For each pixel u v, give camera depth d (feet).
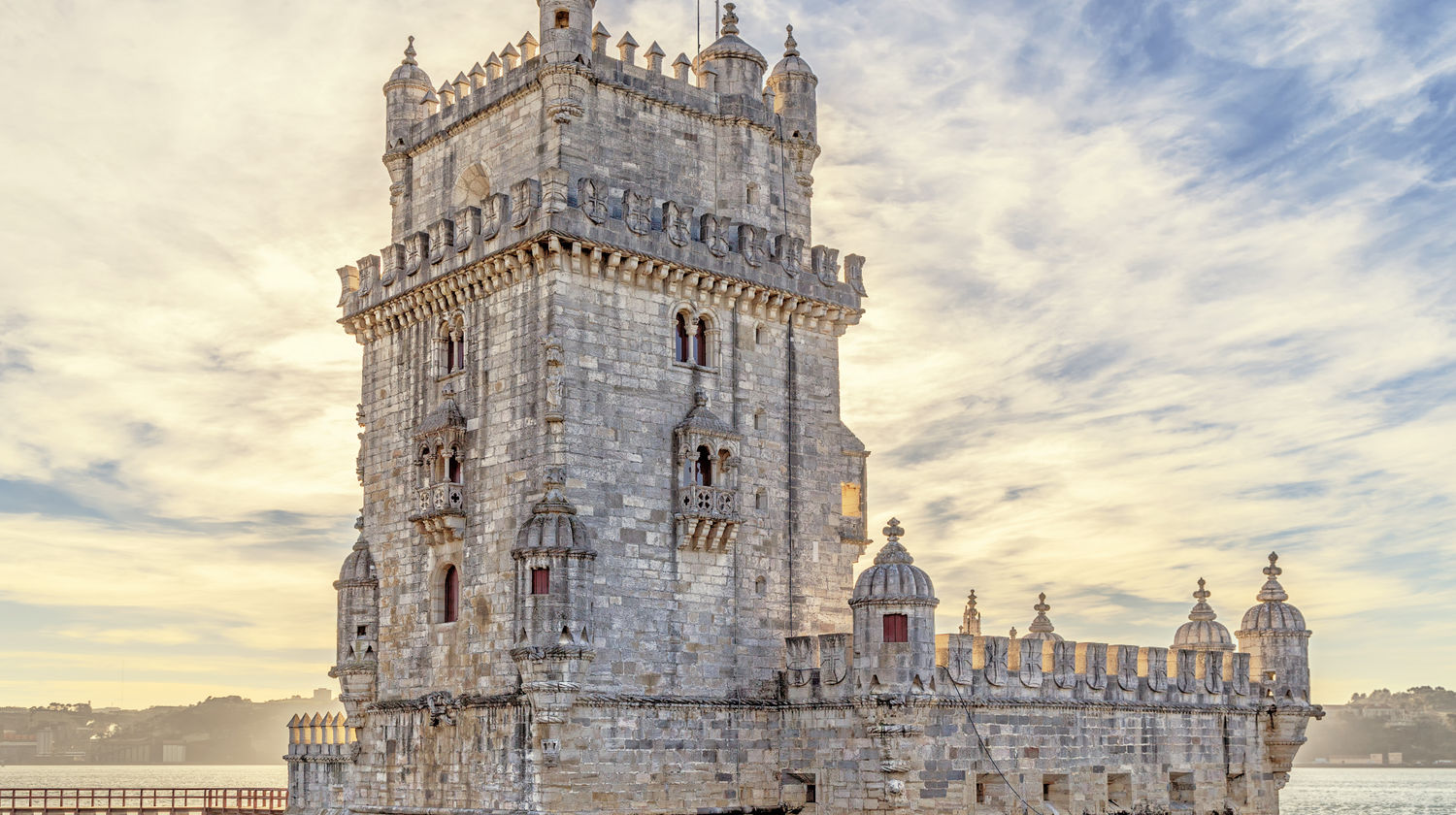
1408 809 653.71
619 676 172.86
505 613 174.60
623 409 179.11
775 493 194.59
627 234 180.75
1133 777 204.23
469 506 183.11
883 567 178.19
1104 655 203.10
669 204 186.39
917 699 173.27
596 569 172.55
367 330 207.00
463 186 199.82
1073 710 195.62
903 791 173.06
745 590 188.44
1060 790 193.98
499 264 180.75
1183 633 247.50
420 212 206.39
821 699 182.80
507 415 179.22
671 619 179.32
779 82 208.85
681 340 188.85
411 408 197.77
